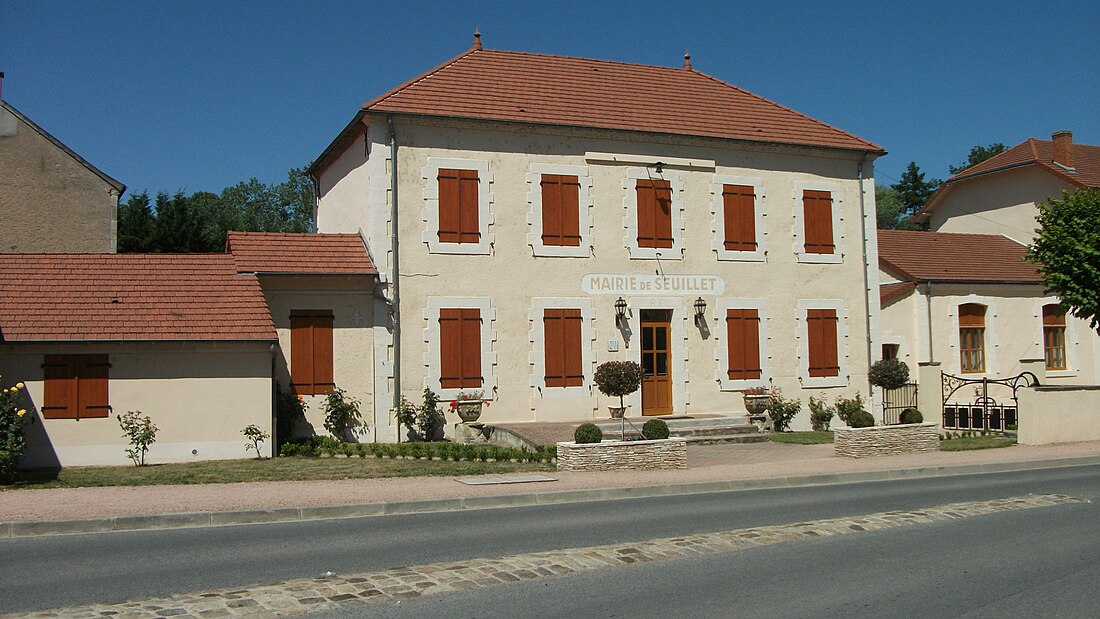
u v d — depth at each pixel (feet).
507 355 71.31
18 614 22.94
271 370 59.93
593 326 74.13
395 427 67.10
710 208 78.79
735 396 78.48
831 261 83.10
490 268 71.26
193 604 23.95
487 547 32.07
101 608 23.53
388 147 69.21
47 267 61.87
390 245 68.33
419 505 41.60
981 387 94.48
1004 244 109.09
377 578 26.96
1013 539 33.47
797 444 68.85
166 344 57.62
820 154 83.20
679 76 88.74
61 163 88.12
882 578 27.50
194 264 64.59
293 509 39.27
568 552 30.86
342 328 66.69
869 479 53.42
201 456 58.08
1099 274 74.08
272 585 26.11
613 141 75.77
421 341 68.74
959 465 56.34
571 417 72.84
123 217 120.98
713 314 78.18
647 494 47.01
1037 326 98.84
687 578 27.35
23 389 55.52
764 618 23.30
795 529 35.17
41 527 35.50
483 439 68.59
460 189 70.95
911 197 228.22
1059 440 69.92
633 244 75.77
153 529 36.37
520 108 73.97
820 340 82.02
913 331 93.71
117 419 56.90
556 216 73.56
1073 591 26.08
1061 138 114.01
